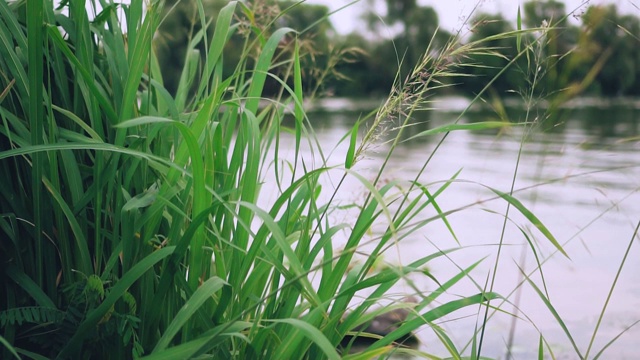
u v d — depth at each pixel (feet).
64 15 5.71
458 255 16.03
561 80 5.31
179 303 5.32
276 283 5.40
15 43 5.74
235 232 5.38
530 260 15.81
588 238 17.46
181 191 5.60
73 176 5.34
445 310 5.32
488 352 10.62
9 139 5.19
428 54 5.20
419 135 5.19
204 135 5.69
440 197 22.93
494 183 24.61
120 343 5.15
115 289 4.82
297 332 5.00
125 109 5.24
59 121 5.63
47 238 5.39
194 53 6.61
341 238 13.39
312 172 5.00
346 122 45.93
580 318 12.20
